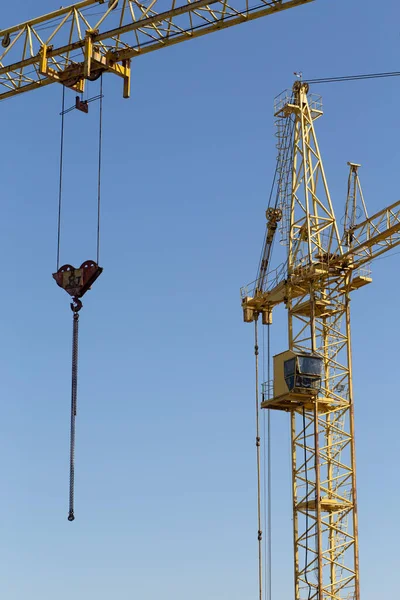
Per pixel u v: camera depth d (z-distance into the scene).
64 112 74.31
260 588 105.25
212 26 76.38
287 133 106.75
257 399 109.69
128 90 78.81
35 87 82.12
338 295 102.38
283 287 103.88
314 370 97.00
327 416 101.19
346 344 101.50
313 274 100.19
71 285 65.12
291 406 100.81
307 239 103.25
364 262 100.06
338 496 98.44
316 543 96.12
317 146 105.06
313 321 100.19
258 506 107.88
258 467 108.69
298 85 106.12
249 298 109.38
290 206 105.25
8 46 80.62
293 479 100.12
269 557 106.50
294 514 99.56
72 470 62.34
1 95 83.62
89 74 76.81
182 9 75.75
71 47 78.19
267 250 110.75
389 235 96.31
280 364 99.31
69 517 61.50
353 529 97.56
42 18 79.25
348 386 100.75
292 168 105.56
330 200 103.62
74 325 64.75
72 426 63.09
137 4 77.31
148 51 77.88
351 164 102.12
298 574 97.94
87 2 77.94
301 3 73.75
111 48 78.56
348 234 100.19
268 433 109.38
